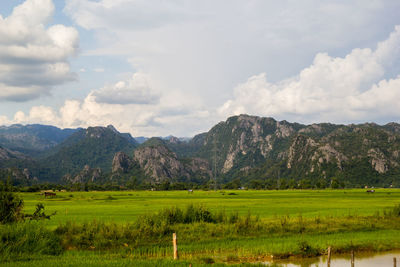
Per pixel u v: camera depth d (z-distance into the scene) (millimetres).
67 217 50688
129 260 23297
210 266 22953
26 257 24078
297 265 25656
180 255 26828
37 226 28641
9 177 34031
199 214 39688
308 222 39500
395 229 37844
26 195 142375
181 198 114188
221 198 111750
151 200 102375
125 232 31438
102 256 25266
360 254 28891
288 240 31672
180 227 35656
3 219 30969
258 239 32188
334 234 34688
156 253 27422
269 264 25375
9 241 25484
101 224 33406
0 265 21484
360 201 88062
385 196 114125
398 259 27266
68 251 27297
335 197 110438
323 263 26250
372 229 37438
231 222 39156
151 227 33469
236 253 27672
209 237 32469
